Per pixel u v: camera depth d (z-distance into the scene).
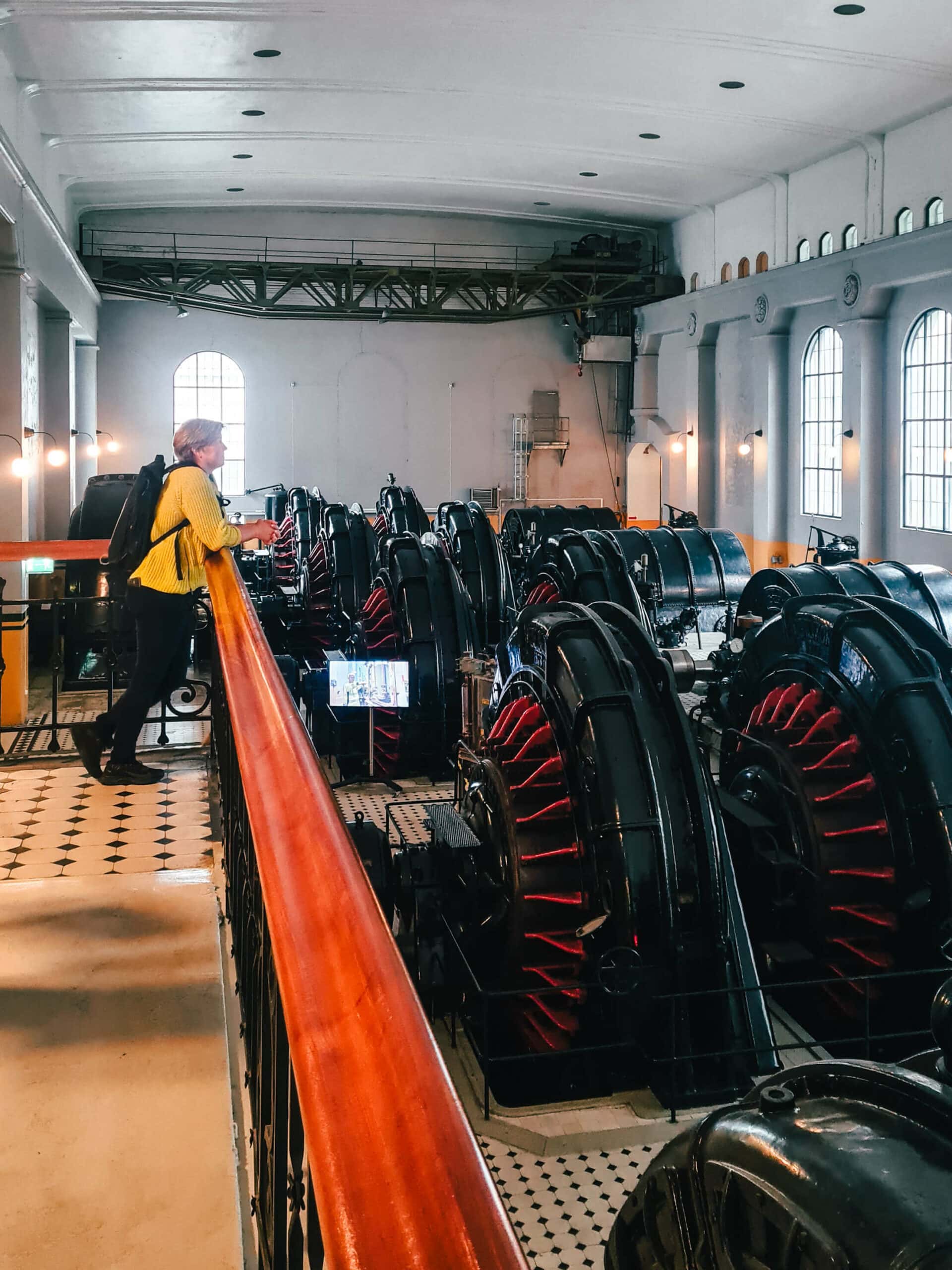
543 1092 7.62
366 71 19.58
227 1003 2.94
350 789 13.78
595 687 8.03
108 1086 2.48
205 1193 2.13
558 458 33.34
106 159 24.06
